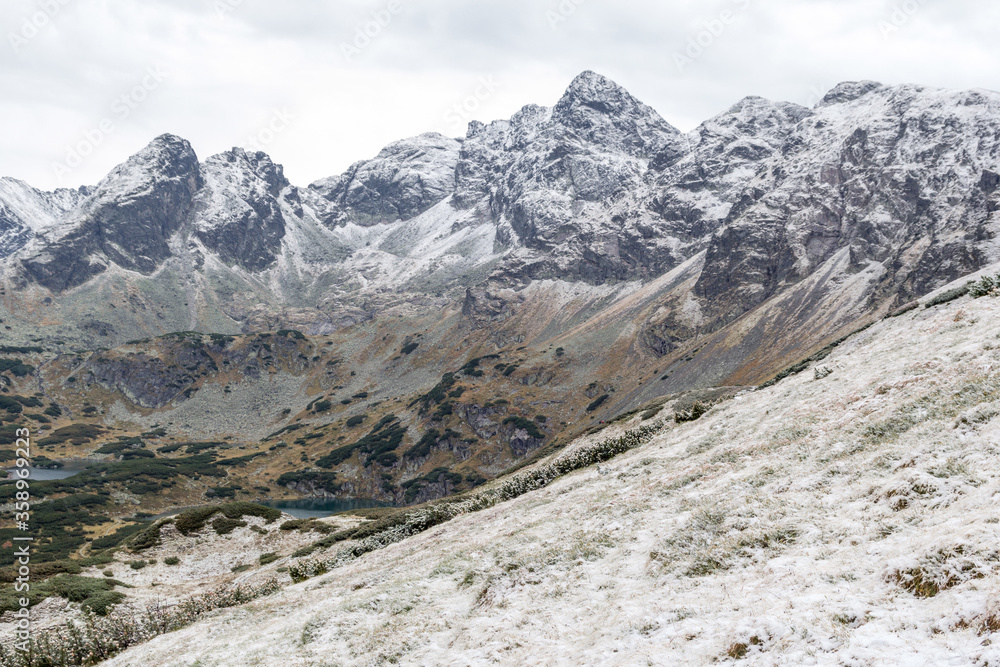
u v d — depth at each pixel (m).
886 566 11.13
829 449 21.44
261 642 21.23
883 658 8.66
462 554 25.88
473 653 14.75
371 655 16.78
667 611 12.97
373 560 38.81
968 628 8.61
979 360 23.53
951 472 14.25
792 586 11.99
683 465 30.36
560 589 17.19
